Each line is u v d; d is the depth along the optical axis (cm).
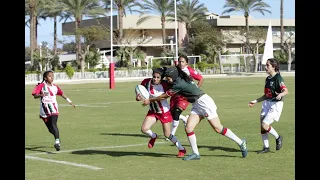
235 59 10275
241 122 2227
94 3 9150
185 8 10688
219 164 1296
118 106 3216
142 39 11112
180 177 1152
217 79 7031
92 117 2580
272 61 1406
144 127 1426
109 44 11106
